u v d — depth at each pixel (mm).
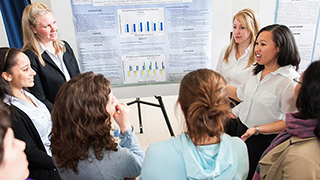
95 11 2129
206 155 698
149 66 2352
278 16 2361
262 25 2396
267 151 979
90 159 792
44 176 1322
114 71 2344
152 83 2420
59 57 1925
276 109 1331
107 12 2139
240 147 757
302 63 2535
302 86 743
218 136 687
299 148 752
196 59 2375
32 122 1316
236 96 1640
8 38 2334
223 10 2229
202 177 655
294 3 2316
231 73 1990
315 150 721
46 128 1467
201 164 686
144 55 2307
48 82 1785
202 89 667
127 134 979
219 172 677
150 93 2459
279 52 1255
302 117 788
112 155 816
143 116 3113
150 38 2252
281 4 2318
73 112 744
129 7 2139
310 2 2314
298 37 2436
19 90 1402
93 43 2230
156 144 752
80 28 2170
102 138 793
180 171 690
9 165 396
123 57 2297
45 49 1771
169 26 2229
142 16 2174
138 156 943
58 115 774
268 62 1308
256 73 1446
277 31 1232
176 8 2176
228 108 675
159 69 2373
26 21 1675
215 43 2346
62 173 836
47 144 1478
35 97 1652
